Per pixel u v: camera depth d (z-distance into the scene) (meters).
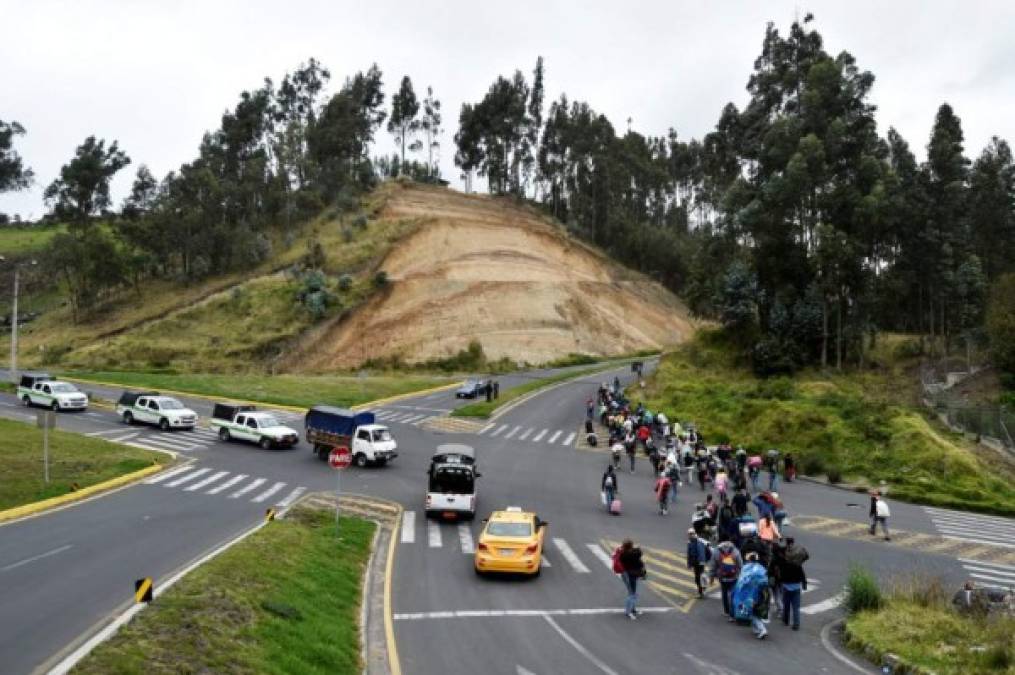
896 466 40.47
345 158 125.94
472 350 88.12
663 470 33.72
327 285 90.44
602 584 20.72
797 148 68.50
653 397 60.34
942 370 65.94
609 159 137.38
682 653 15.34
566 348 97.81
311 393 61.19
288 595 15.55
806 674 14.30
